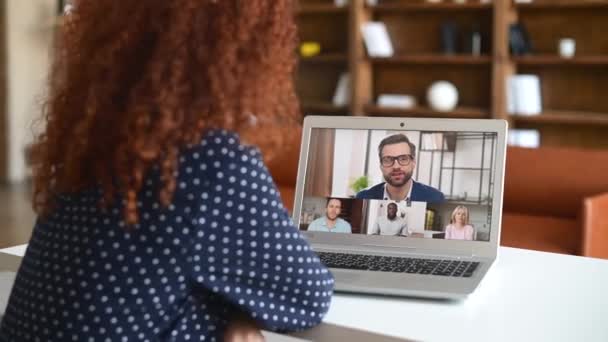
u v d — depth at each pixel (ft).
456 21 18.57
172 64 3.22
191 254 3.29
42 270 3.45
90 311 3.28
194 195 3.27
